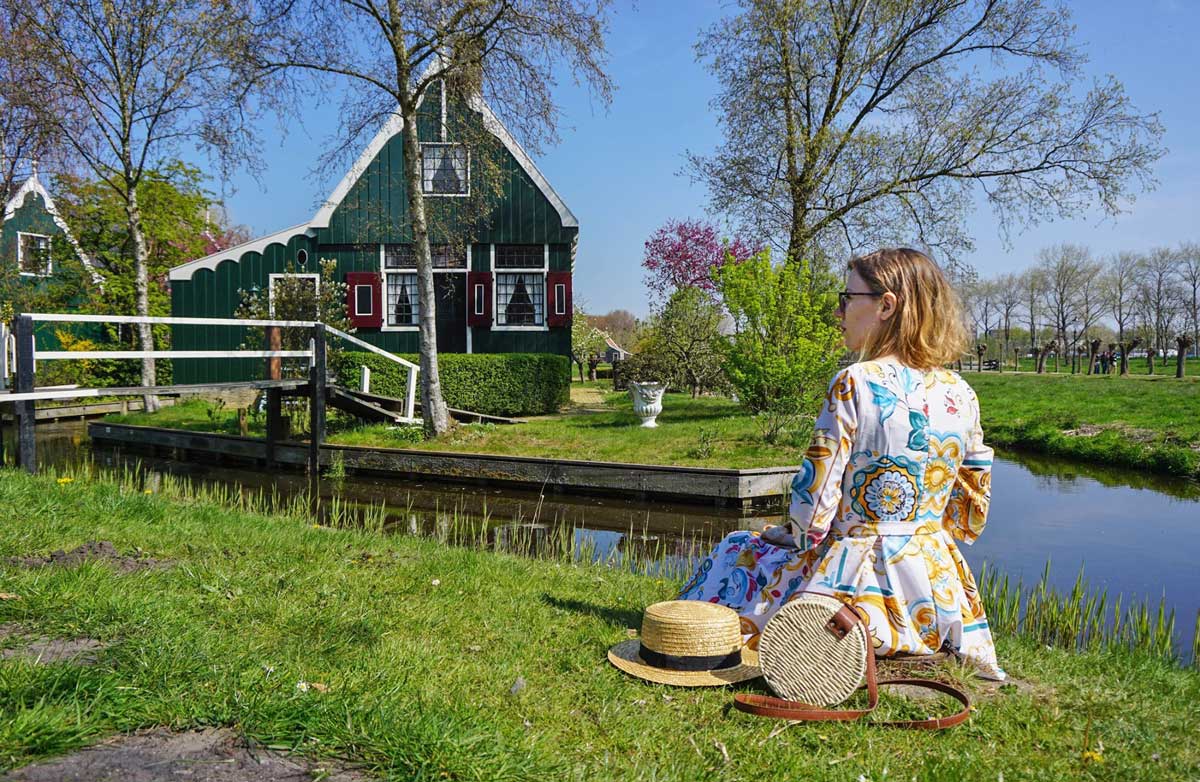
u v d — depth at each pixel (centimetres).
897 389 225
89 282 2100
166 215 2312
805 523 228
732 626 252
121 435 1328
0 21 1453
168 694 201
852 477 231
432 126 1709
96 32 1486
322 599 328
